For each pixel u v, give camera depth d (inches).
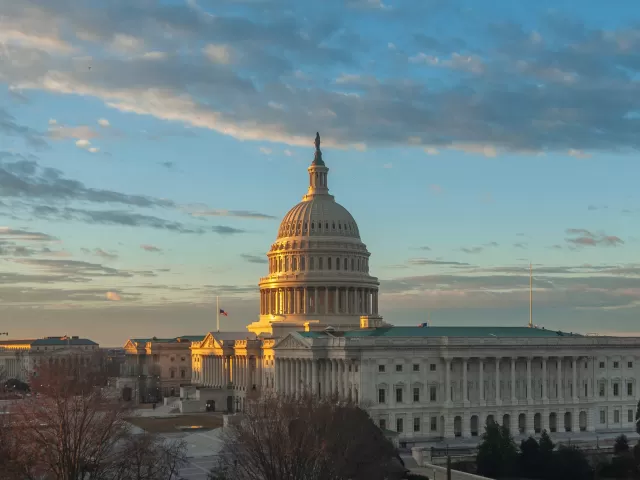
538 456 7623.0
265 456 6082.7
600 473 7785.4
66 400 6747.1
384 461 6855.3
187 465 7381.9
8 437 6156.5
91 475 6063.0
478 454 7746.1
